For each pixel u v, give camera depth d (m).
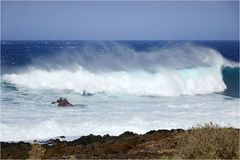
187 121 45.25
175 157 23.09
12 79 71.94
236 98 65.69
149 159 23.94
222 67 80.75
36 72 74.50
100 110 51.88
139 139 30.50
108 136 33.38
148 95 68.38
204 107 54.84
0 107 52.28
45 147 30.28
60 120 45.12
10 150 29.42
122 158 25.17
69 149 28.83
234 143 22.05
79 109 52.50
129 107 54.59
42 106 53.81
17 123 43.03
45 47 178.12
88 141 32.44
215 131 22.42
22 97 60.62
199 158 21.89
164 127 42.94
